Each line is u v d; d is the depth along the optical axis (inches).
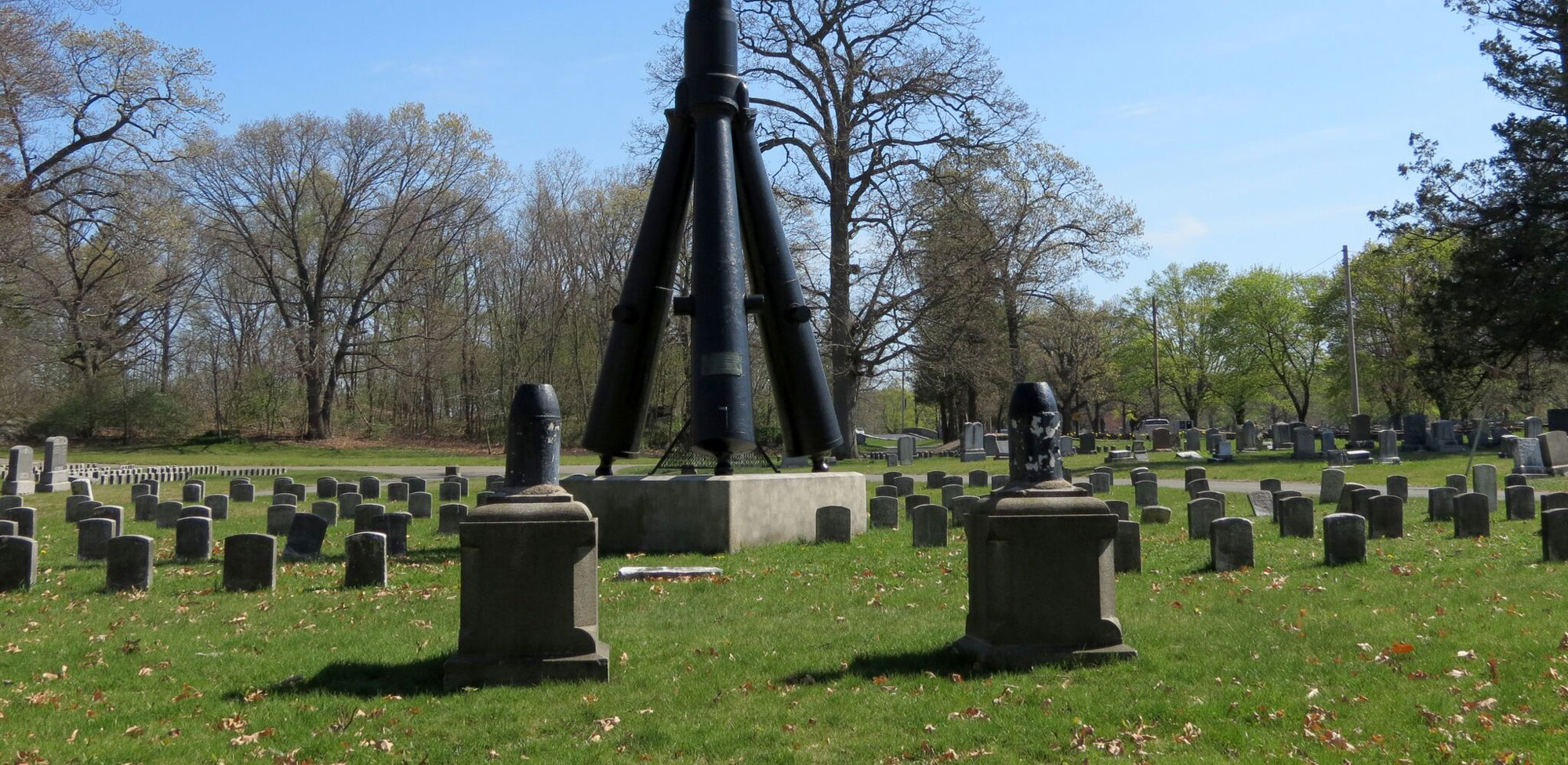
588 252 2295.8
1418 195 1502.2
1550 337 1416.1
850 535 660.1
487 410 2556.6
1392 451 1406.3
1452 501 733.9
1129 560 525.0
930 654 347.9
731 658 351.9
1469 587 435.5
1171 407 3853.3
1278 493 739.4
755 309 624.7
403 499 1110.4
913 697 301.7
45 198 1740.9
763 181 649.0
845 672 332.8
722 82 624.7
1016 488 336.2
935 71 1512.1
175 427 2320.4
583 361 2452.0
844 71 1551.4
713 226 613.6
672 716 290.8
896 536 693.9
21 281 1761.8
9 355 1888.5
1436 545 593.6
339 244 2369.6
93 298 2039.9
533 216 2400.3
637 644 374.0
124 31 1605.6
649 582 513.0
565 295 2364.7
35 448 2138.3
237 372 2506.2
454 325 2442.2
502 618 320.5
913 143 1566.2
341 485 1125.7
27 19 1336.1
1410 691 292.7
